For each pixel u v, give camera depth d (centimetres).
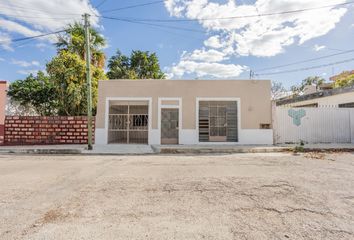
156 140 1262
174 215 334
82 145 1209
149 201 391
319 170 621
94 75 1622
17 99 1622
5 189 458
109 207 365
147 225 303
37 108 1684
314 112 1280
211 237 271
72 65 1500
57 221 315
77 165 716
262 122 1266
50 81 1605
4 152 1017
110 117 1305
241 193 429
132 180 525
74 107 1488
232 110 1297
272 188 458
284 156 891
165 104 1278
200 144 1249
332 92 1505
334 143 1247
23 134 1220
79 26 1723
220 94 1277
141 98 1280
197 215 334
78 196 417
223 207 363
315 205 369
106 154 982
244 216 330
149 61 2733
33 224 306
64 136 1244
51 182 510
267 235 275
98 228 295
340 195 415
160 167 677
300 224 304
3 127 1202
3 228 295
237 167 670
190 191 443
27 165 716
